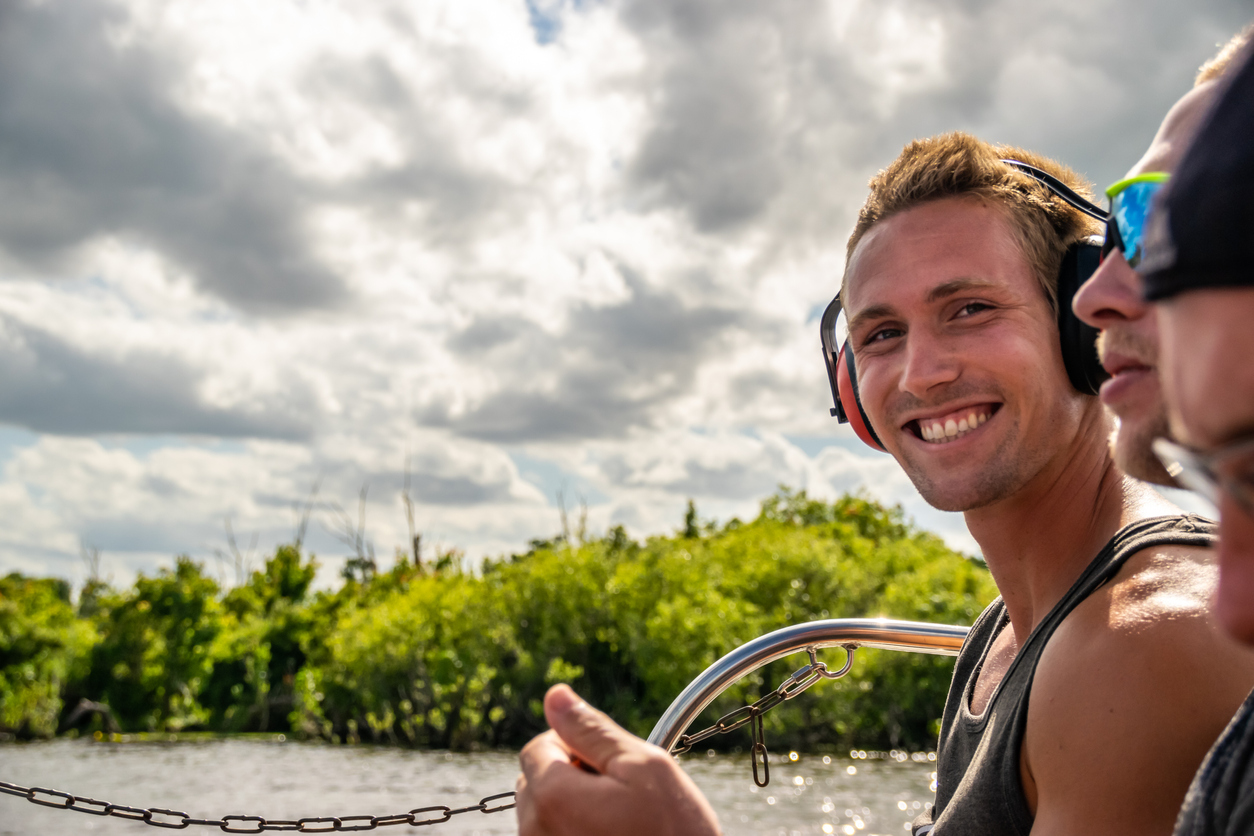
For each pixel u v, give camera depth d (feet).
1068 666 3.20
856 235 4.64
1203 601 2.99
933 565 118.93
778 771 80.33
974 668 5.07
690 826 2.27
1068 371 4.09
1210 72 2.60
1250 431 1.47
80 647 154.92
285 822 7.44
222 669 158.30
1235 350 1.46
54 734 145.59
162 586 159.63
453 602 124.67
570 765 2.41
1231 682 2.85
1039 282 4.10
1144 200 2.59
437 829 60.03
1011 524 4.25
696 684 6.23
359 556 205.16
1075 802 3.01
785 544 120.88
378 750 118.32
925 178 4.21
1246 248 1.41
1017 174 4.23
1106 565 3.49
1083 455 4.10
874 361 4.41
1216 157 1.46
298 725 144.56
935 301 4.08
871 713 100.27
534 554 131.75
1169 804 2.83
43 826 63.52
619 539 135.03
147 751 121.29
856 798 64.85
